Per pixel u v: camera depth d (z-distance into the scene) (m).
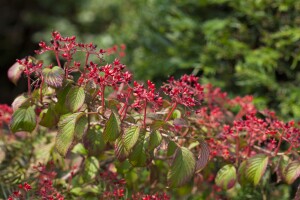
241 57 1.98
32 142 1.51
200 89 1.25
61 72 1.14
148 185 1.44
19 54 4.28
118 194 1.26
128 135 1.10
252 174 1.24
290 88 1.87
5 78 4.15
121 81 1.11
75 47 1.21
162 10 2.22
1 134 1.51
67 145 1.11
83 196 1.34
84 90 1.15
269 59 1.86
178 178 1.11
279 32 1.88
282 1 1.88
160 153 1.43
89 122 1.18
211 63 2.00
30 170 1.45
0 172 1.43
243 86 1.94
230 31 2.01
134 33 2.33
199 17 2.12
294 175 1.21
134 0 2.83
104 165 1.41
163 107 1.26
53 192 1.29
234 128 1.32
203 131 1.38
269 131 1.25
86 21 3.77
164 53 2.16
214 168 1.47
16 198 1.26
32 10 4.34
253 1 1.94
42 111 1.23
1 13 4.38
